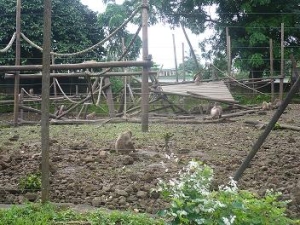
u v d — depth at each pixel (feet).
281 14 84.02
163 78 101.30
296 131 42.14
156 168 25.31
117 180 23.00
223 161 27.50
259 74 87.04
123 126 44.57
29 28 75.10
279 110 20.06
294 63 44.37
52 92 72.64
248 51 85.81
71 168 25.73
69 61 77.15
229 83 67.97
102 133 39.86
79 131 41.55
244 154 29.94
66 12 78.59
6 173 24.68
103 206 19.13
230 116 55.47
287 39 86.74
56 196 20.42
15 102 48.16
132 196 20.15
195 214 12.88
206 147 32.63
